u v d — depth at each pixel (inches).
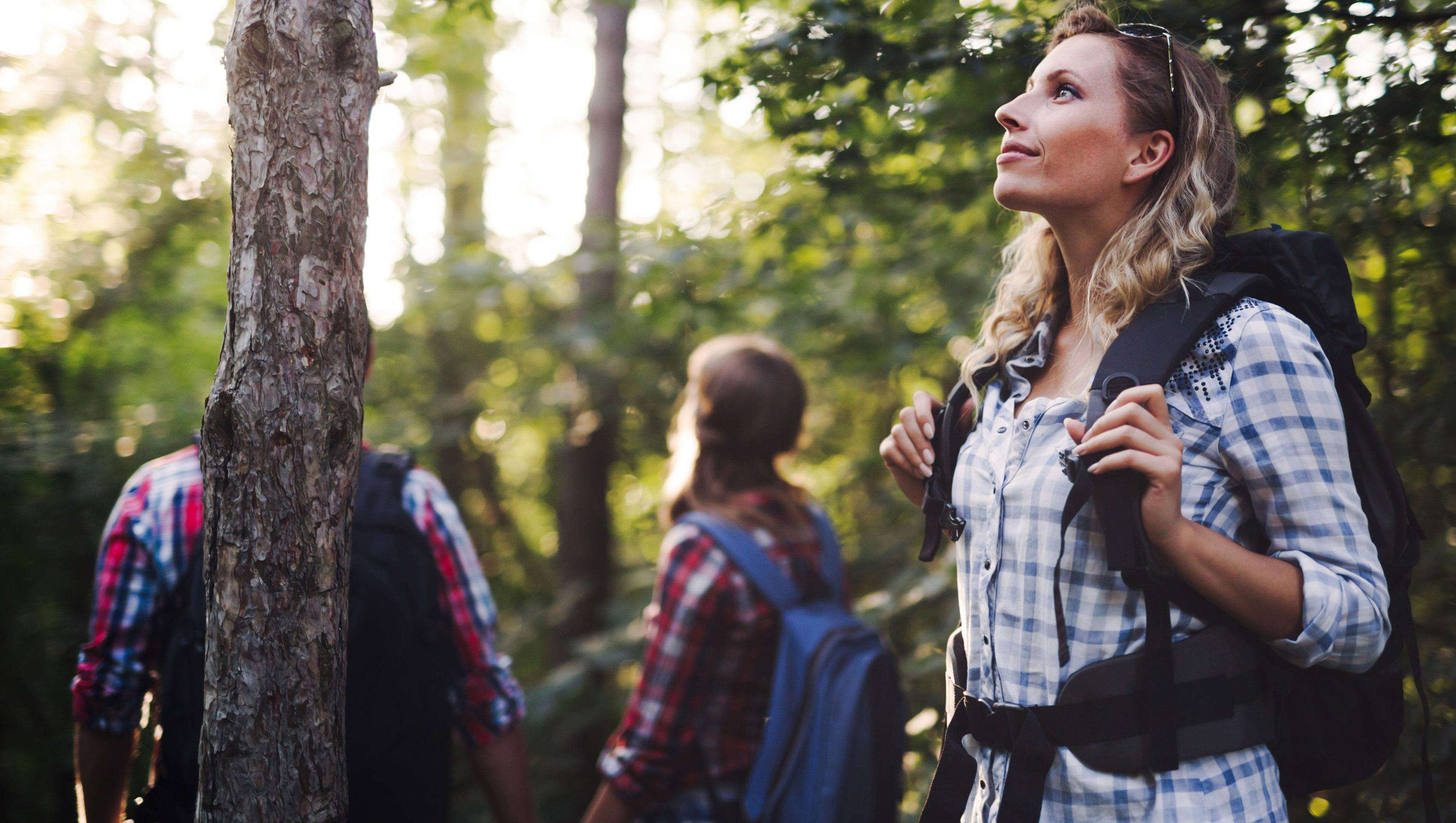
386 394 246.2
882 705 73.0
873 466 191.6
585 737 200.8
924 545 49.6
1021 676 44.7
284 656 43.9
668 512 86.0
